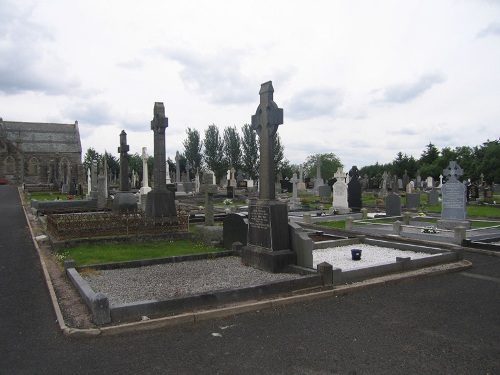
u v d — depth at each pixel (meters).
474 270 10.66
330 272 8.80
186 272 9.94
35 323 6.70
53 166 75.69
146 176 34.97
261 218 10.38
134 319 6.60
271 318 6.98
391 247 13.78
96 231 14.38
